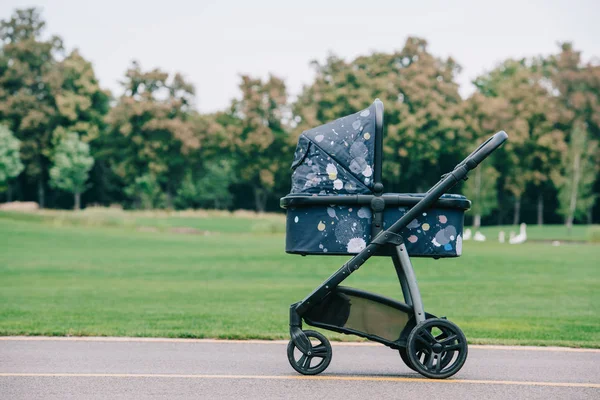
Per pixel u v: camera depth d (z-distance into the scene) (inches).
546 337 446.0
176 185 4311.0
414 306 292.5
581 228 3467.0
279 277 1101.7
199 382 276.2
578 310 650.8
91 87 4409.5
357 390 262.1
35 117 4148.6
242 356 351.3
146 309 629.0
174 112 4192.9
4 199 4394.7
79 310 611.8
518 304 703.7
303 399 245.1
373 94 3902.6
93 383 272.7
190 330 459.8
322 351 297.6
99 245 1768.0
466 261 1413.6
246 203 4451.3
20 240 1840.6
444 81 3983.8
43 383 272.5
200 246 1780.3
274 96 4092.0
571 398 251.4
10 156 3932.1
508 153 3818.9
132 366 315.6
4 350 365.4
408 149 3885.3
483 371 311.7
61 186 4055.1
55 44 4466.0
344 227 294.5
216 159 4249.5
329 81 4207.7
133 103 4037.9
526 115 3860.7
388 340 294.8
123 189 4284.0
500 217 4133.9
